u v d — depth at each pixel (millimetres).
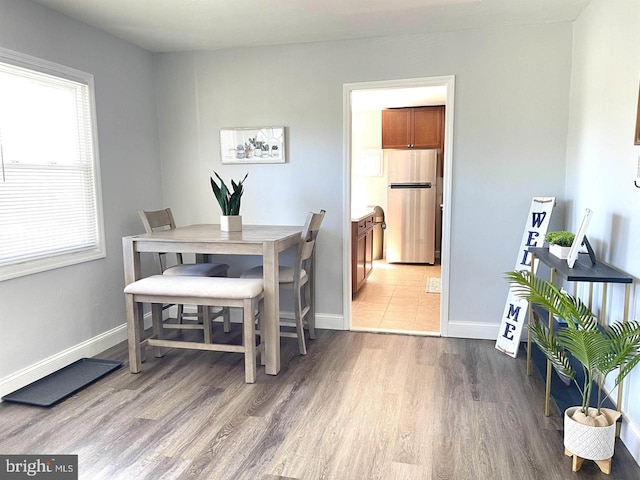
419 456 2068
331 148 3756
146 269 4016
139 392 2721
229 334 3801
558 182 3369
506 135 3414
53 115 2990
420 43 3480
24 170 2779
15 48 2674
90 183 3303
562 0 2832
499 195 3475
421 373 2975
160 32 3420
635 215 2072
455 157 3520
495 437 2217
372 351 3381
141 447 2145
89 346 3283
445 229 3598
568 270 2215
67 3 2834
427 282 5762
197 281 2941
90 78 3262
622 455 2064
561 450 2105
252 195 3975
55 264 2975
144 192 3896
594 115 2727
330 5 2904
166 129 4078
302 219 3891
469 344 3512
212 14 3051
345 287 3854
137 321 3006
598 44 2686
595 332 1864
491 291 3572
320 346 3494
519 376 2914
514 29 3320
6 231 2672
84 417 2424
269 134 3855
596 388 2506
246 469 1977
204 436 2238
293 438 2219
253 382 2844
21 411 2490
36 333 2859
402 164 6852
